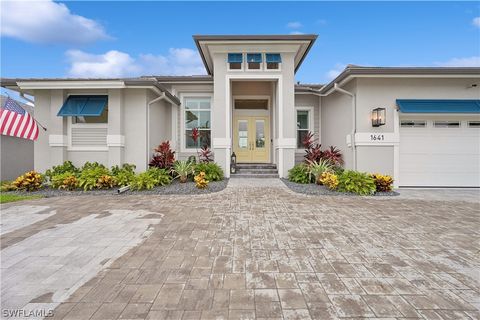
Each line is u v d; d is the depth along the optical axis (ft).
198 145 42.04
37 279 10.25
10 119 30.09
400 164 32.32
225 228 16.30
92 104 32.99
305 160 36.86
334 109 38.29
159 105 38.81
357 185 27.02
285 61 35.91
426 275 10.56
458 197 26.20
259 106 44.32
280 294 9.18
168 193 26.86
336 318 7.88
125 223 17.25
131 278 10.32
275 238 14.66
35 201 23.61
